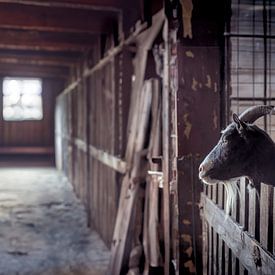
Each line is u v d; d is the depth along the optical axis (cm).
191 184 314
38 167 1555
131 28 461
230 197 240
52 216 753
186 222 316
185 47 310
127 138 493
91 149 736
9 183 1152
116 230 448
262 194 188
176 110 312
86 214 773
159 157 363
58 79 1681
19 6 518
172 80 328
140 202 415
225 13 314
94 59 717
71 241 592
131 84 498
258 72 318
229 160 234
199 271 317
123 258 410
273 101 319
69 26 536
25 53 911
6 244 571
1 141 1703
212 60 313
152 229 378
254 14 316
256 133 232
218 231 261
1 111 1697
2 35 674
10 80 1706
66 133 1259
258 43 317
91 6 456
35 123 1731
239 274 222
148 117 411
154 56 407
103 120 640
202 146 314
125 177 458
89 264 490
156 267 374
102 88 650
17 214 762
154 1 388
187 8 308
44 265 486
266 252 178
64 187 1088
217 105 314
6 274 457
